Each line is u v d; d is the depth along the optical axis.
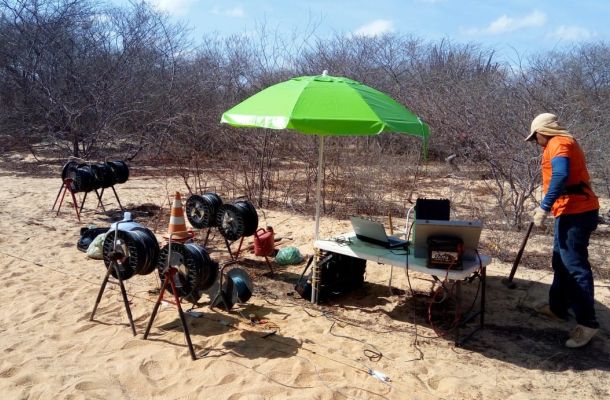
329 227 9.32
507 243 8.22
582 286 4.96
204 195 7.48
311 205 11.09
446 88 12.62
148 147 17.66
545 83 10.46
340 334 5.25
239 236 6.97
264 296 6.17
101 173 9.70
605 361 4.85
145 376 4.36
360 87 5.52
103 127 17.19
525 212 10.28
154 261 5.11
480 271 5.59
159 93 17.14
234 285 5.56
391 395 4.20
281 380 4.36
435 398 4.20
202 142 14.50
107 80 17.81
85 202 10.99
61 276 6.59
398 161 13.18
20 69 18.92
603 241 8.58
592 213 4.93
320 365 4.60
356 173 11.49
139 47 18.64
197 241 8.31
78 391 4.10
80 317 5.43
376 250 5.57
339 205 11.12
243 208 6.97
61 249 7.70
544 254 7.81
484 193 12.10
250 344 4.94
